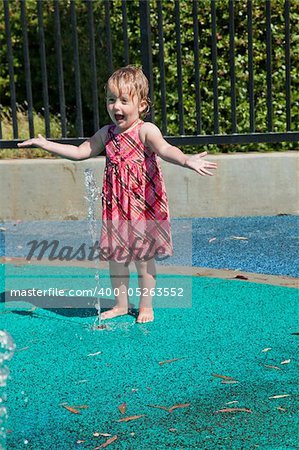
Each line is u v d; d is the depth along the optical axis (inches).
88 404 152.5
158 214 192.9
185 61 338.6
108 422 144.9
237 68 331.9
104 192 194.5
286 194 292.8
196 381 161.0
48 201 294.5
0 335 186.2
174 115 338.3
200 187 291.6
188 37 338.3
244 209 293.4
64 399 154.9
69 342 185.2
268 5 282.2
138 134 188.1
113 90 185.3
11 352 179.8
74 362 173.3
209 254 251.1
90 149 198.4
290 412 146.2
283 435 137.7
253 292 215.5
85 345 183.0
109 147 191.5
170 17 339.9
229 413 146.5
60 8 399.9
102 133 196.1
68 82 401.1
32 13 408.8
